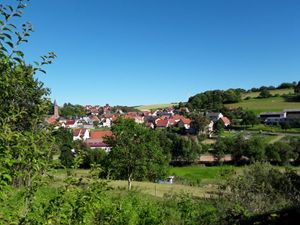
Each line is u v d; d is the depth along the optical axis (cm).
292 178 2014
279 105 18325
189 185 4328
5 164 523
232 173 1992
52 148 660
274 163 8531
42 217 551
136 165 4150
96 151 6172
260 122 16088
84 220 587
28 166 593
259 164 2136
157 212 1507
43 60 611
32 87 632
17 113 598
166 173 4375
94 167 709
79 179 632
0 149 525
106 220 818
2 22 554
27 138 599
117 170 4106
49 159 641
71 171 658
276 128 13938
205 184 4409
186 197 1862
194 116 13738
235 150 8712
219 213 1437
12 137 572
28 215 546
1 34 552
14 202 588
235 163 8781
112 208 880
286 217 1002
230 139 9075
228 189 1886
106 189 662
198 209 1600
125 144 4153
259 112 17525
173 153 8869
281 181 1953
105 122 19362
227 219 1302
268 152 8494
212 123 14050
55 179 672
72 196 595
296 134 12462
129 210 1360
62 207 568
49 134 650
